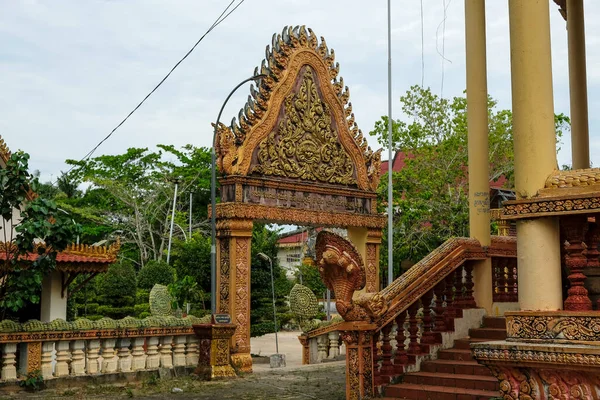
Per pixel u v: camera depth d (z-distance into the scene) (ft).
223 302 55.98
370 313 33.88
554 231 20.81
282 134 60.90
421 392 32.60
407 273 36.22
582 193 20.04
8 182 42.93
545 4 22.24
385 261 99.60
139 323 47.55
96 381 44.73
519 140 21.83
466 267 39.52
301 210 61.31
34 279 43.21
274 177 59.72
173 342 50.55
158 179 185.06
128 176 186.39
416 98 109.29
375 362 34.37
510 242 41.78
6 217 43.65
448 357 35.96
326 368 55.36
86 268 74.18
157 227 187.01
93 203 187.73
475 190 40.45
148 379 47.42
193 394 41.47
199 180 187.62
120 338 46.65
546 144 21.54
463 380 32.78
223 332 49.70
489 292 39.63
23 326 41.45
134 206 176.96
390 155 83.15
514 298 41.65
